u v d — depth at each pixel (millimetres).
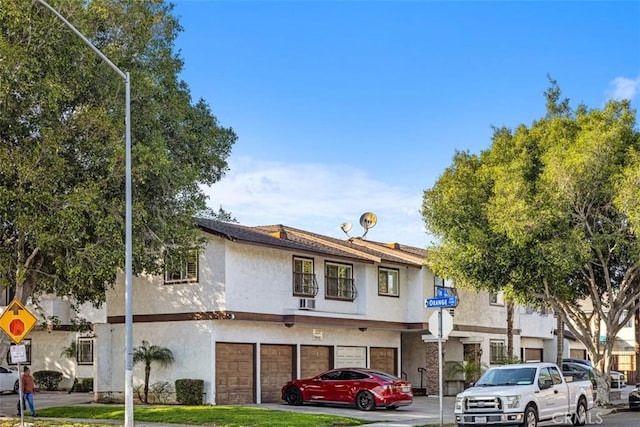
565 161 30062
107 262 23859
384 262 37344
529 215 29875
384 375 30203
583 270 34281
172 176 25938
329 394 30344
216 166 30156
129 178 21188
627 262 32750
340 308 36188
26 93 23125
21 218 23000
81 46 23906
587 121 32594
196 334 31250
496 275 32219
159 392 31672
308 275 34719
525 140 32562
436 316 23250
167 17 28031
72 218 22922
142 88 25562
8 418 25266
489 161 33406
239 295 31359
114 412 26859
